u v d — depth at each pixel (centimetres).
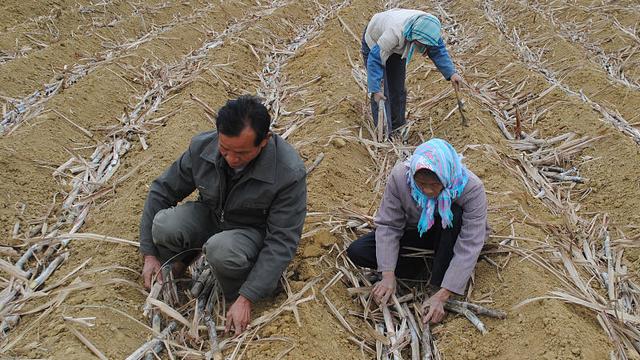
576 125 608
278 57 823
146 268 351
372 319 362
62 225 442
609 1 1055
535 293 354
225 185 322
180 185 341
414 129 620
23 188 472
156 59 745
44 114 561
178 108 614
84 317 326
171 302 349
